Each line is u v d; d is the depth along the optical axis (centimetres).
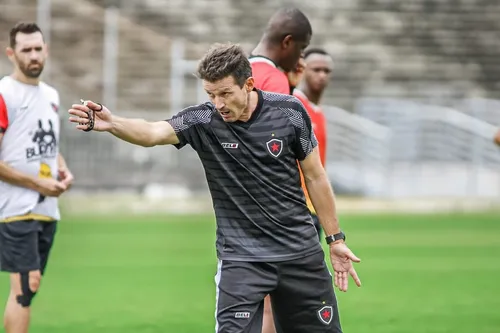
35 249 1627
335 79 6269
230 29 6356
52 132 1670
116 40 6138
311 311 1290
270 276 1256
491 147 5494
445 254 3241
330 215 1313
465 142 5491
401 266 2945
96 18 6184
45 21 6019
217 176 1256
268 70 1525
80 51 6034
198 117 1244
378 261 3050
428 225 4134
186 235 3631
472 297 2389
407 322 2038
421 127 5472
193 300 2295
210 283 2561
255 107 1241
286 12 1571
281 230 1259
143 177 5034
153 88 6025
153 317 2075
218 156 1247
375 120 5534
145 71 6078
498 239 3678
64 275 2691
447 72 6400
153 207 4553
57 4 6175
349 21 6494
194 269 2809
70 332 1905
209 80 1183
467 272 2836
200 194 5050
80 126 1180
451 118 5481
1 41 5928
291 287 1273
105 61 6006
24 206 1611
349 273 1328
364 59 6356
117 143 5012
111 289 2456
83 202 4688
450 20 6538
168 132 1237
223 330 1237
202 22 6369
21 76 1639
